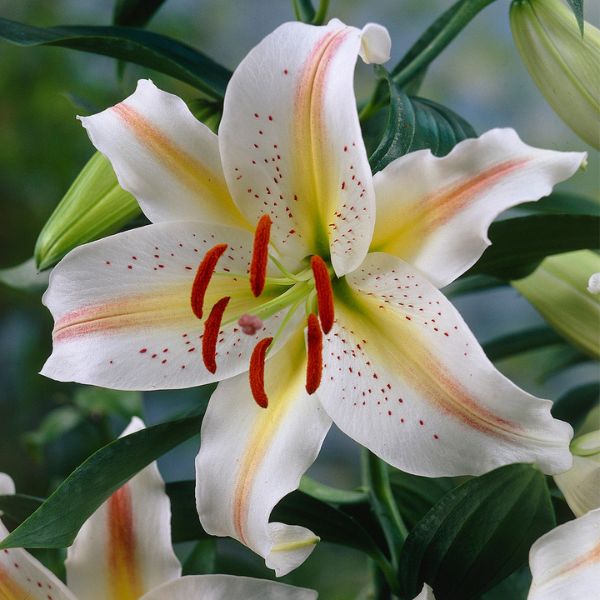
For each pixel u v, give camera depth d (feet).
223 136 3.15
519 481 3.21
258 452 3.17
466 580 3.25
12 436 5.85
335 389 3.18
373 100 3.47
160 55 3.39
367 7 6.97
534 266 3.41
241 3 6.98
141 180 3.18
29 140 6.32
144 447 3.17
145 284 3.19
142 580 3.25
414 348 3.14
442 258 3.11
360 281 3.18
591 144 3.45
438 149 3.24
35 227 6.33
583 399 3.82
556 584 3.08
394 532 3.41
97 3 6.79
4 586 3.24
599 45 3.39
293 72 3.12
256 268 3.16
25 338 5.74
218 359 3.21
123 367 3.18
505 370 6.09
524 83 6.56
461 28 3.47
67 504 3.12
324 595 4.89
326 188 3.17
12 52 6.29
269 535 3.13
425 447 3.12
